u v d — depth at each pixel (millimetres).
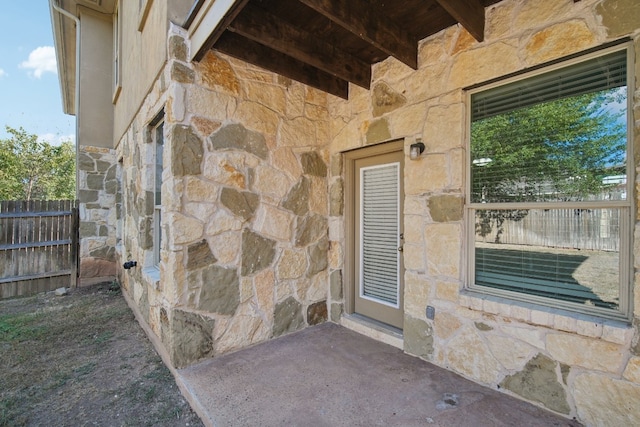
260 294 3043
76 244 6023
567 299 2006
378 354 2803
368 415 1984
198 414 2107
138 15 3689
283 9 2346
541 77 2109
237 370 2535
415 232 2723
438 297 2561
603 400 1778
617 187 1816
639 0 1657
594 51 1864
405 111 2789
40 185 14109
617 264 1815
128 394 2389
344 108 3416
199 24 2434
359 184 3500
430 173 2598
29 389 2479
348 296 3553
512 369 2139
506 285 2277
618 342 1713
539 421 1897
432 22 2426
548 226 2086
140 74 3762
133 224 4312
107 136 6418
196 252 2645
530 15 2051
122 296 5230
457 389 2244
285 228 3240
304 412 2018
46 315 4262
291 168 3291
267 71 3113
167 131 2648
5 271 5391
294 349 2908
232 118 2861
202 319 2684
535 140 2141
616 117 1818
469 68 2352
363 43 2744
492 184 2342
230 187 2842
